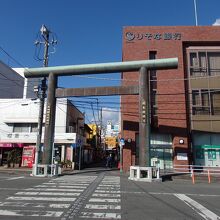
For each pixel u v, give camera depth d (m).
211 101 31.08
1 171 28.45
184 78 31.64
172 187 17.47
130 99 31.17
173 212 9.52
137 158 30.17
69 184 17.30
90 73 25.53
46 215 8.53
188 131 30.75
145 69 24.52
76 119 45.03
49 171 24.53
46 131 25.20
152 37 32.38
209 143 30.67
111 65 25.00
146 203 11.09
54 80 26.02
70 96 25.70
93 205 10.31
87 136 56.66
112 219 8.27
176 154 29.91
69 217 8.35
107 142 76.38
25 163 34.97
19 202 10.59
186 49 32.56
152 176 22.64
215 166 30.16
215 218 8.80
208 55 32.22
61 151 36.16
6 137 37.09
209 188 17.45
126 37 32.41
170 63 24.22
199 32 32.34
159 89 31.33
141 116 23.69
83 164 44.81
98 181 19.73
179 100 31.03
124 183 19.00
